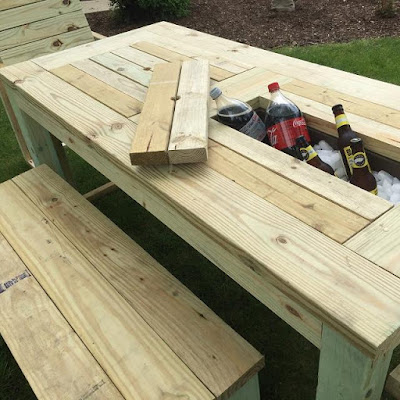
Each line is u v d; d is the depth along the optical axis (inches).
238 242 40.2
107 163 60.6
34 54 116.6
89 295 57.4
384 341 31.0
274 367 70.6
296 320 39.3
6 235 69.5
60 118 65.6
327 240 39.0
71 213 73.0
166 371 47.4
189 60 76.1
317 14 208.8
